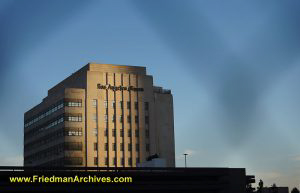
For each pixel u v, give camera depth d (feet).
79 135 532.73
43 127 579.48
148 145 566.36
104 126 547.08
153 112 577.02
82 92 543.80
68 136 527.40
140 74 586.45
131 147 556.92
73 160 524.52
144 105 573.74
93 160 533.96
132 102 568.00
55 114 551.18
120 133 554.46
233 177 277.64
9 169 230.27
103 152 540.93
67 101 534.78
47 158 562.25
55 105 553.23
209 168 272.92
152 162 306.55
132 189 250.98
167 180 261.24
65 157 522.06
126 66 579.89
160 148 572.10
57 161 537.65
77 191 240.32
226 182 274.57
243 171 280.31
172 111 589.32
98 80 553.23
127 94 566.77
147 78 582.35
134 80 574.56
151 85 582.76
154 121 575.38
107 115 551.18
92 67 560.61
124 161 549.95
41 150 580.30
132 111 565.94
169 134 581.12
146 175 255.70
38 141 590.96
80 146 531.09
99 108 547.90
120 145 552.00
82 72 565.12
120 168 251.80
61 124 534.37
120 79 567.59
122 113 560.20
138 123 566.36
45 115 575.79
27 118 631.15
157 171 278.46
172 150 578.66
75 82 575.79
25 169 233.76
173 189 259.80
